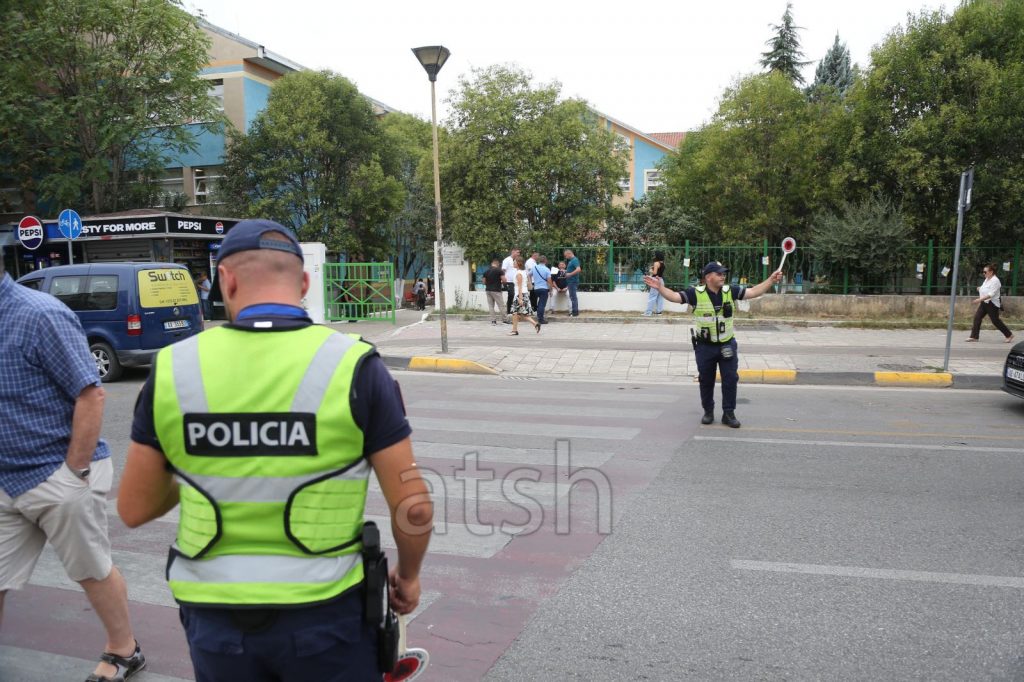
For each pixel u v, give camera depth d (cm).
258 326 182
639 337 1576
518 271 1623
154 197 2664
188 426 177
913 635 366
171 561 185
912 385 1103
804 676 331
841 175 1883
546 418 866
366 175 2642
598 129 2177
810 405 948
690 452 711
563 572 443
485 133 2064
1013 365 893
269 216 2588
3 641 374
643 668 339
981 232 1841
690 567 448
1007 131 1711
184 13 2311
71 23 2148
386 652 191
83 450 303
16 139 2292
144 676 340
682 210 2673
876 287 1867
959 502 562
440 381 1156
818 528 509
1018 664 340
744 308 1841
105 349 1162
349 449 179
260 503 175
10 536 305
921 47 1830
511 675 334
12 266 2469
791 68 3519
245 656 173
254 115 2902
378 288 1928
